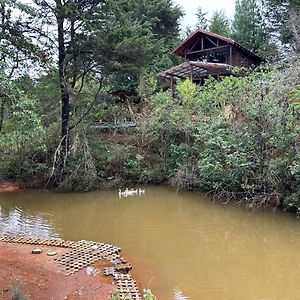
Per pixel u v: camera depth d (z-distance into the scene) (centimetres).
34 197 1555
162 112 1758
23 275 725
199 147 1577
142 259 863
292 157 1165
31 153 1756
